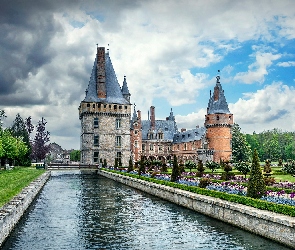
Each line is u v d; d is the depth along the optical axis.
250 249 15.95
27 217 24.34
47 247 17.06
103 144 88.75
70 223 22.45
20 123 98.56
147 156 119.94
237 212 20.03
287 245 15.75
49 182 56.03
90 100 88.75
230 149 95.19
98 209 27.83
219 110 95.12
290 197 20.77
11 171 59.84
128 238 18.72
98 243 17.83
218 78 97.50
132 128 110.31
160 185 35.44
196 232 19.56
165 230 20.30
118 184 51.69
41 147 111.81
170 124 129.00
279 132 173.12
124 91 101.81
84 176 73.44
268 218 16.97
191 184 31.47
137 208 28.14
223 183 29.03
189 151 110.44
